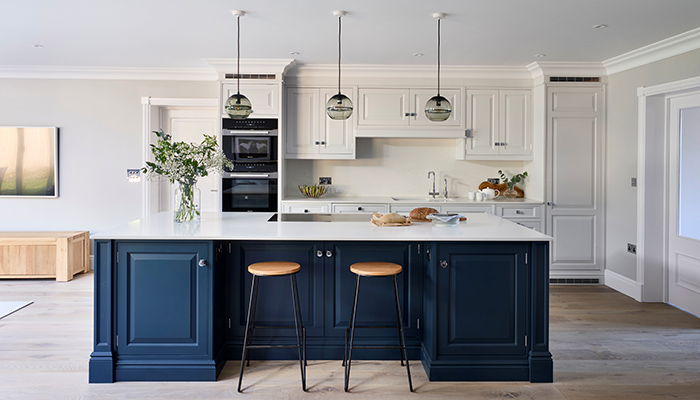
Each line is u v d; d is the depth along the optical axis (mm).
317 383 2934
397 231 3150
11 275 5344
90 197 5805
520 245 2980
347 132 5617
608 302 4754
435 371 2975
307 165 6086
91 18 3812
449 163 6152
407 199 5992
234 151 5414
